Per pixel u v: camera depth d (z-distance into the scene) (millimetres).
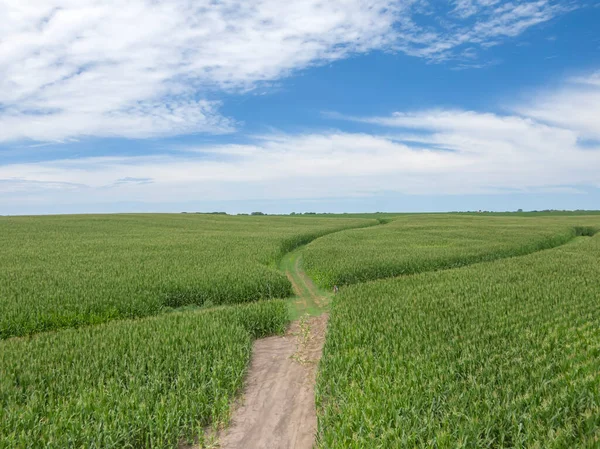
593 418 6434
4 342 11852
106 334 11969
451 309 13555
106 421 7277
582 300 14086
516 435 6297
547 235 42469
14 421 7145
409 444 6266
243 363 10469
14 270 22016
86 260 25578
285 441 7742
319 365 10164
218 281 19219
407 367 8883
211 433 7961
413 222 69938
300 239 42281
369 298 15594
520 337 10273
